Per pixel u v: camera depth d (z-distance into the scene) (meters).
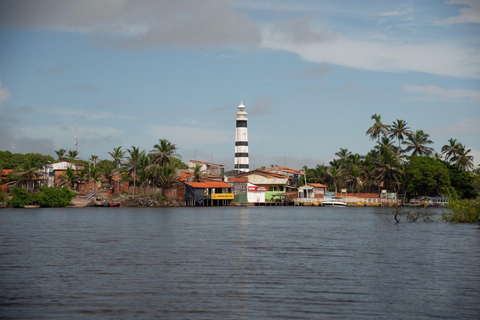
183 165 180.75
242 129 147.62
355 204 127.88
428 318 18.03
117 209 105.50
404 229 53.38
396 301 20.19
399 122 137.00
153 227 54.88
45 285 22.70
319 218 74.88
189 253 32.94
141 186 124.12
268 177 133.50
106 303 19.72
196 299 20.36
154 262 29.06
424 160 124.94
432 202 115.88
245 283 23.27
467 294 21.31
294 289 22.11
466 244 38.50
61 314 18.27
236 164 148.50
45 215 80.56
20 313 18.36
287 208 118.31
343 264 28.58
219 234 46.59
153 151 126.44
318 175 146.12
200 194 119.00
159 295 20.98
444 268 27.33
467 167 136.88
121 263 28.64
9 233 47.03
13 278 24.23
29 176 123.69
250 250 34.59
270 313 18.50
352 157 147.75
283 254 32.66
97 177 128.88
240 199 128.88
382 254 32.78
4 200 110.69
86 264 28.27
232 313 18.45
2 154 159.00
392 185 131.00
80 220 67.38
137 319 17.73
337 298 20.59
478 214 62.81
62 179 126.25
